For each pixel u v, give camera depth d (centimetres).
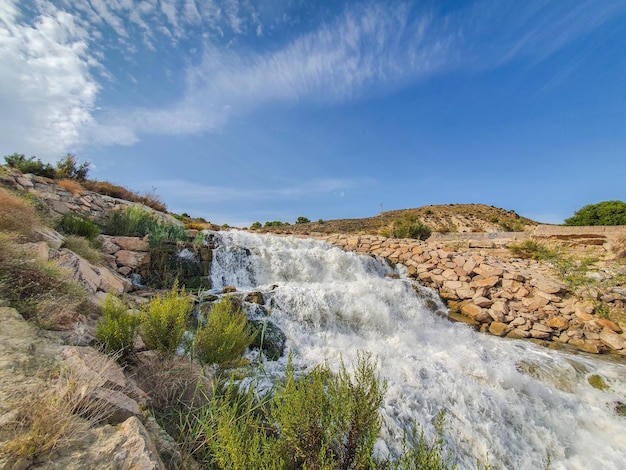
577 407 557
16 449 159
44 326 319
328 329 765
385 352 643
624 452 453
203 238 1142
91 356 280
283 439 243
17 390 204
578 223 2027
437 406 462
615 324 890
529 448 435
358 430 253
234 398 326
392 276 1301
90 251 734
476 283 1146
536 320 972
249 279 1020
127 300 591
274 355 599
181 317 358
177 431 264
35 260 441
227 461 202
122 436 191
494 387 553
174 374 327
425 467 218
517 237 1606
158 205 1661
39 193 1016
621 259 1173
